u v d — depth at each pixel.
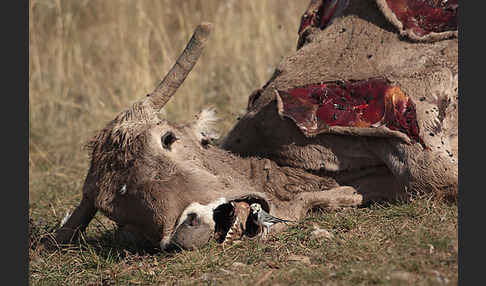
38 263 10.55
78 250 10.90
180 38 23.08
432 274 8.09
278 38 22.34
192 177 9.55
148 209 9.42
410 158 10.65
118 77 22.23
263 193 10.10
